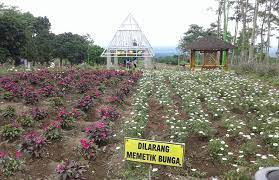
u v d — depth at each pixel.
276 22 43.16
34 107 11.55
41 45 60.69
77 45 65.62
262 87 16.77
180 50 69.69
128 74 21.80
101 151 8.29
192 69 27.75
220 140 8.37
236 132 9.31
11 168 7.03
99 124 8.98
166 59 70.56
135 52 39.09
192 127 9.55
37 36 67.50
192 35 67.44
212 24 60.31
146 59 39.62
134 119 10.60
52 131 8.82
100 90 15.41
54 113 11.20
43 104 12.22
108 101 13.12
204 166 7.61
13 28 42.50
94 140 8.57
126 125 9.77
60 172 6.64
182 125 9.64
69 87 15.14
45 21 73.88
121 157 7.93
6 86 13.46
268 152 8.38
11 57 44.06
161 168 7.41
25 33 44.94
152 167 7.38
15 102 12.30
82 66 25.03
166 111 12.00
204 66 29.19
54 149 8.26
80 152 8.02
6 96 12.45
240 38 53.31
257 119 11.02
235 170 7.17
